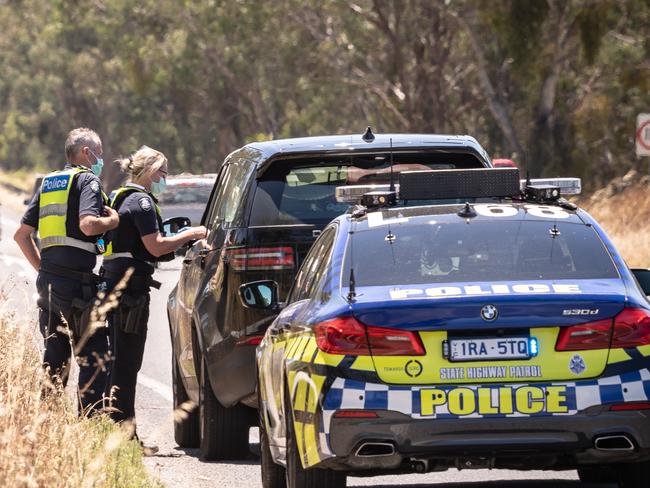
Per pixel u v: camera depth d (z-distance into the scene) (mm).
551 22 138750
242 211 29969
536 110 151625
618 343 20562
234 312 29578
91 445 24328
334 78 183250
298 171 30344
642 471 22406
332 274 22422
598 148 153375
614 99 149875
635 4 131375
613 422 20375
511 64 132500
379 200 24500
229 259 29891
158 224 32844
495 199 27719
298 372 21703
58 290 31531
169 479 28625
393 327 20625
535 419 20359
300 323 22578
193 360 32875
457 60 178125
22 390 23703
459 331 20547
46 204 31750
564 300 20609
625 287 21516
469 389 20406
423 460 20641
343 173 30453
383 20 160250
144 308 32375
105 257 32531
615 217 96750
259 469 29938
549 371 20453
